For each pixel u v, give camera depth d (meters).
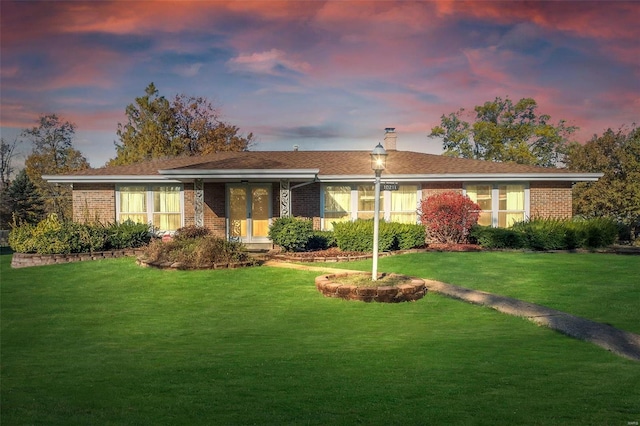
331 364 7.18
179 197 22.42
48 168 53.56
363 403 5.55
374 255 12.60
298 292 12.92
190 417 5.30
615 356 7.34
